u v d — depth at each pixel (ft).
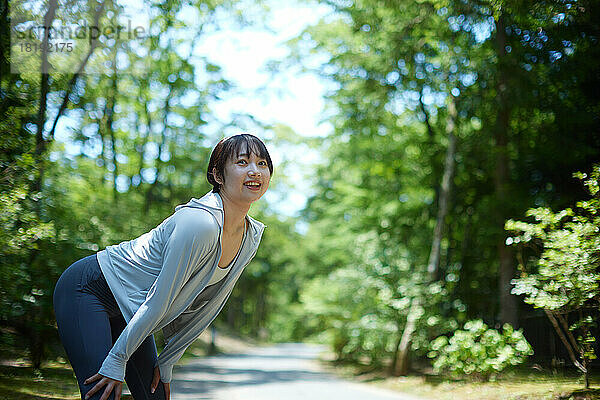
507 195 46.24
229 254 9.61
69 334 9.04
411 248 61.98
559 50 40.65
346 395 42.47
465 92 48.78
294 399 39.37
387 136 63.67
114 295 9.07
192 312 9.98
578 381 31.27
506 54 44.04
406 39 50.62
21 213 26.86
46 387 31.30
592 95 42.06
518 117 47.09
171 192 75.36
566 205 42.75
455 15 43.39
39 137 34.88
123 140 70.13
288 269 157.07
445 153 58.08
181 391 43.14
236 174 9.09
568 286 27.89
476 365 39.47
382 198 66.39
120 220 50.57
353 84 58.44
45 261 36.29
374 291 61.21
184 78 66.13
